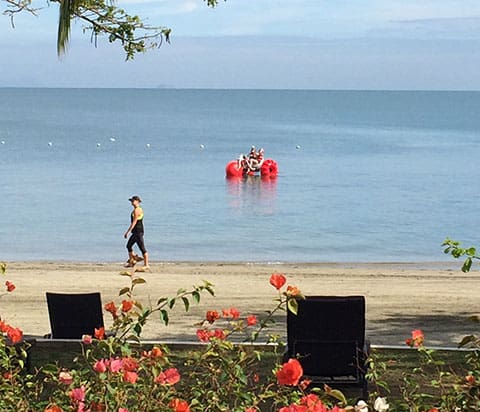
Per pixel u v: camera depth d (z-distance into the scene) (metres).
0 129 110.75
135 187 47.38
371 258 26.53
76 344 10.02
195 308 15.37
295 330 7.91
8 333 5.35
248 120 153.88
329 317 7.84
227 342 4.95
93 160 66.81
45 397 7.12
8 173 55.09
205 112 198.38
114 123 133.12
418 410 4.76
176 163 64.88
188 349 10.05
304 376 7.96
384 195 44.78
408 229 33.19
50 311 10.09
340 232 32.09
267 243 29.20
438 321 14.23
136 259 22.70
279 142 91.69
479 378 4.86
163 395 4.30
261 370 9.16
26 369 8.67
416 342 5.45
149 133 106.12
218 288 17.98
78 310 10.02
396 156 72.88
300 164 64.38
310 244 29.12
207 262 24.67
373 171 58.75
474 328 13.58
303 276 20.55
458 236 31.62
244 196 43.88
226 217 35.81
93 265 22.69
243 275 20.53
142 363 4.55
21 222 33.69
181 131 112.00
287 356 7.99
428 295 17.39
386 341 12.41
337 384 7.89
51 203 39.66
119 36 8.14
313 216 36.44
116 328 4.95
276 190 46.72
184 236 30.59
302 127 128.12
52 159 67.12
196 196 43.50
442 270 22.48
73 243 29.02
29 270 21.22
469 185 50.03
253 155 54.09
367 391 7.86
